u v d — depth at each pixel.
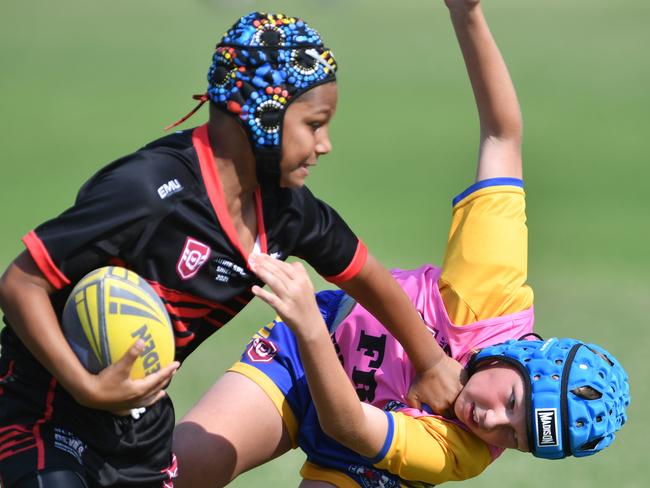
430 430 15.30
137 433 13.70
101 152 68.19
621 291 39.38
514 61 117.62
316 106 13.18
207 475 15.73
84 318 12.59
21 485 12.68
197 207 13.06
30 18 158.25
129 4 182.62
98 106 87.69
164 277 13.13
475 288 16.34
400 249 43.56
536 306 36.84
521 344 15.31
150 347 12.72
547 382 14.61
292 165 13.32
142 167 12.77
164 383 12.71
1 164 64.31
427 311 16.59
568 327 33.59
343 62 119.25
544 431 14.57
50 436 13.12
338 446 15.99
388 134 79.44
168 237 12.96
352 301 17.09
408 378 16.17
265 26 13.09
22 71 108.12
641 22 154.62
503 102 17.03
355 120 85.69
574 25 152.25
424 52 126.81
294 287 13.48
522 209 17.00
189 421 15.92
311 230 14.30
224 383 16.55
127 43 132.00
